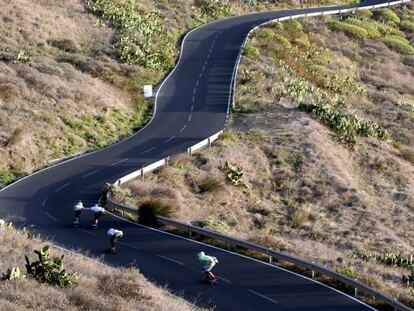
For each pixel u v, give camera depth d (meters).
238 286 28.30
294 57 82.06
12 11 73.69
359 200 47.09
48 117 53.12
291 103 62.66
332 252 37.00
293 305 26.30
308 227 42.91
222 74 70.94
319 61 83.81
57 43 70.94
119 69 67.88
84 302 21.50
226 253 33.00
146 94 63.66
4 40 67.62
